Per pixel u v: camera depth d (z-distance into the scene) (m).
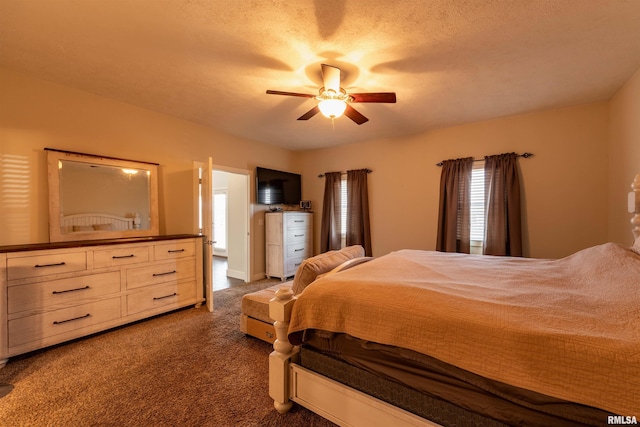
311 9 1.71
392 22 1.82
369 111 3.42
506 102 3.14
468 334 1.07
